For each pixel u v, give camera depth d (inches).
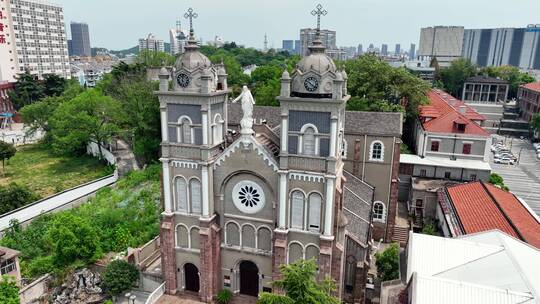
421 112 2822.3
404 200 2326.5
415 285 974.4
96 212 2134.6
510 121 4286.4
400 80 2842.0
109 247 1831.9
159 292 1443.2
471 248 1181.1
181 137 1337.4
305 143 1228.5
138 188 2536.9
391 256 1485.0
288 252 1325.0
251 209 1347.2
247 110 1267.2
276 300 960.9
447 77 5442.9
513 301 922.7
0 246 1658.5
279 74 4367.6
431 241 1223.5
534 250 1222.9
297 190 1263.5
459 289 961.5
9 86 5064.0
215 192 1363.2
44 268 1612.9
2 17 5565.9
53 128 3612.2
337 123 1179.3
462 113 2871.6
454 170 2256.4
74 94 4279.0
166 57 4778.5
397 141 1877.5
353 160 1957.4
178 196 1392.7
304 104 1185.4
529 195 2618.1
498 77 5536.4
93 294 1544.0
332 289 1075.9
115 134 3353.8
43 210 2233.0
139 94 2970.0
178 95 1285.7
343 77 1225.4
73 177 2999.5
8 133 4409.5
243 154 1294.3
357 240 1387.8
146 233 1921.8
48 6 6515.8
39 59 6417.3
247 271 1425.9
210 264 1384.1
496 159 3329.2
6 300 1304.1
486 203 1690.5
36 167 3277.6
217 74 1354.6
